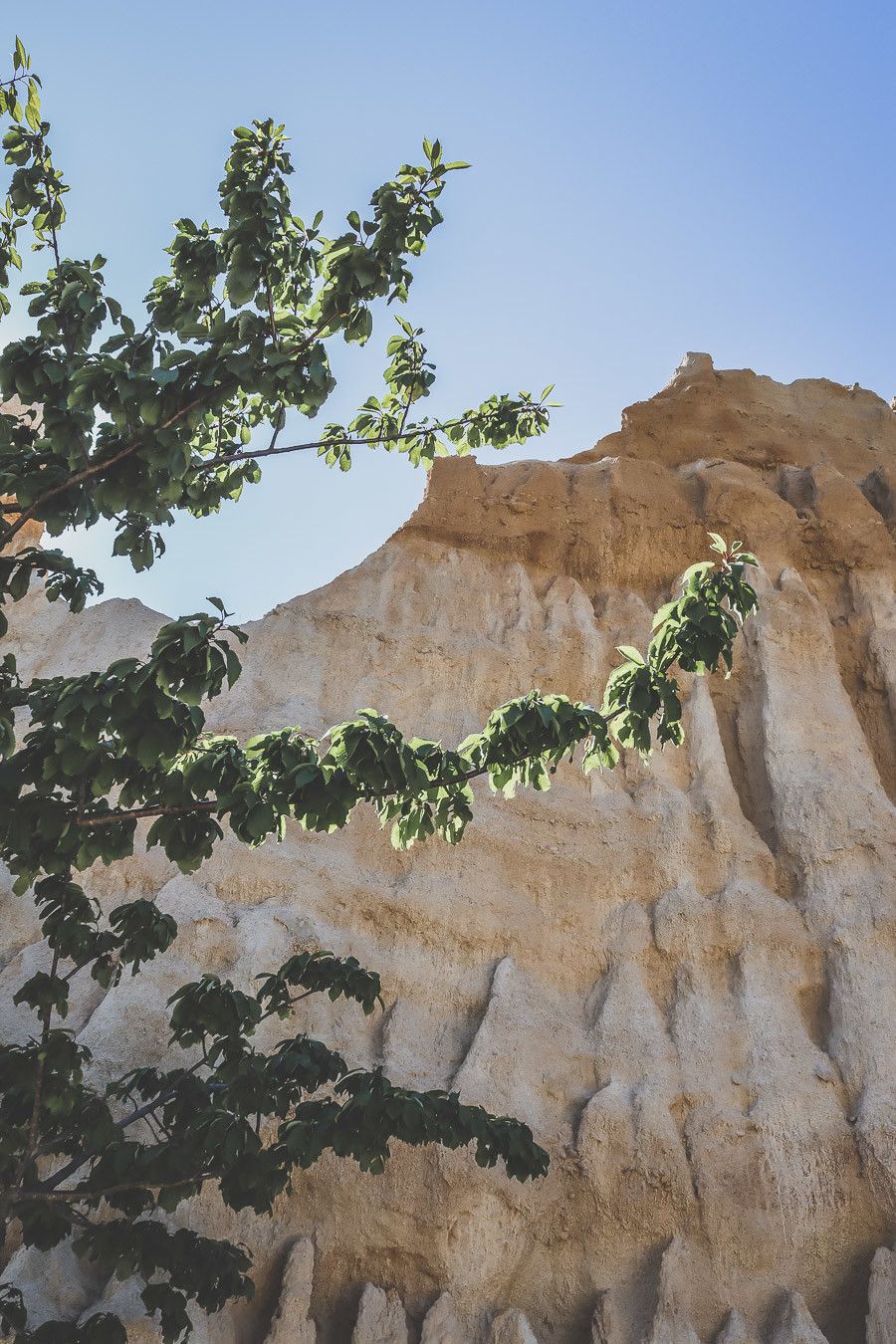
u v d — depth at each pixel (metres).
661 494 20.39
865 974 13.97
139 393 6.75
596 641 18.31
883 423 24.11
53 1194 7.62
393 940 14.48
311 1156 7.94
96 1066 12.10
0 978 13.24
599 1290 11.76
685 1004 13.99
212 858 14.67
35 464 7.23
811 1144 12.45
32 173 8.13
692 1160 12.38
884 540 20.09
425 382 9.35
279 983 9.05
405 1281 11.63
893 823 15.65
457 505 20.14
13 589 7.59
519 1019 13.64
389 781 7.14
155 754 6.50
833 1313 11.78
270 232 7.61
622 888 15.23
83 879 14.46
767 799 16.64
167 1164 7.97
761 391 24.16
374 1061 13.24
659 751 16.97
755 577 19.06
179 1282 8.38
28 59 7.76
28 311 7.80
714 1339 11.41
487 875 15.12
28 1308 10.12
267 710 16.73
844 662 18.94
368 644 17.98
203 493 9.15
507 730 7.45
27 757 7.11
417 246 7.94
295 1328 10.92
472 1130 8.16
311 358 7.48
